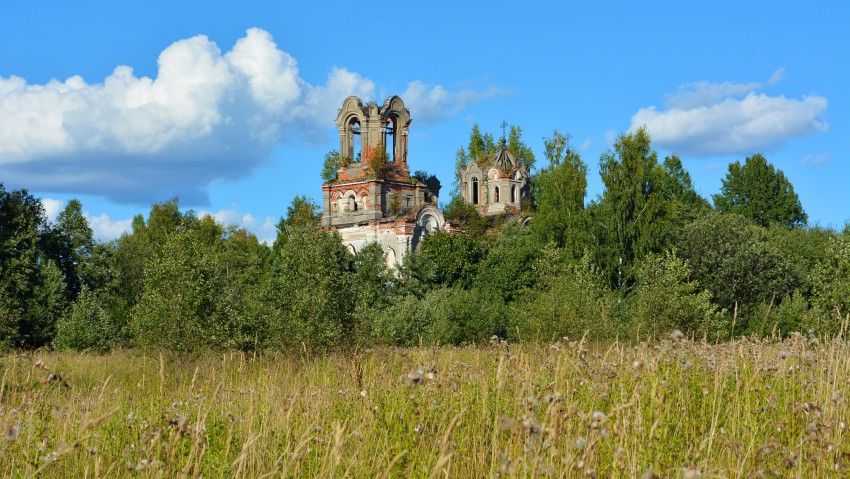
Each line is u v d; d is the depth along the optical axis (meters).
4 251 47.72
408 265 60.75
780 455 6.98
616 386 8.59
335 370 14.54
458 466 6.92
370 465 7.15
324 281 29.59
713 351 10.98
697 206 85.88
